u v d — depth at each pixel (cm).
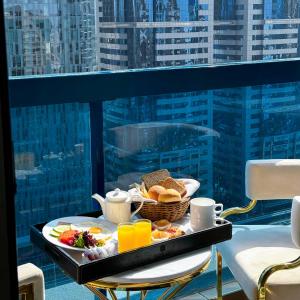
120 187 285
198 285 291
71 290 274
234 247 221
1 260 77
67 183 267
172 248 187
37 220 265
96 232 198
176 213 209
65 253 179
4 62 75
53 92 235
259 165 234
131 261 177
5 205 76
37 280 179
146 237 185
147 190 218
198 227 201
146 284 175
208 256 192
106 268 172
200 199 209
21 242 263
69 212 271
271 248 219
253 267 203
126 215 206
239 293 287
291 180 235
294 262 190
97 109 254
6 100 75
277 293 192
